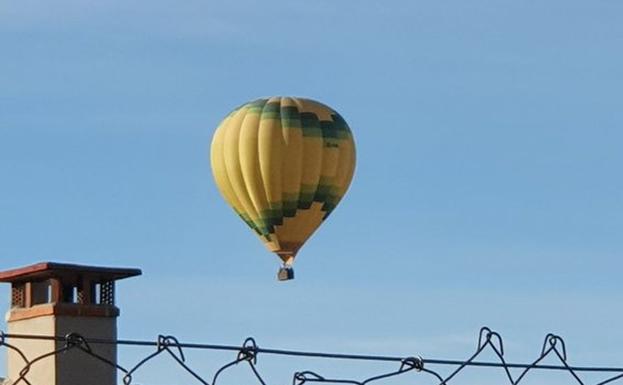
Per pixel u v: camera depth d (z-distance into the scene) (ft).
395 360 45.55
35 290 90.94
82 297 90.53
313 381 44.32
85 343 42.57
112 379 89.71
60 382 87.86
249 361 43.73
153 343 42.88
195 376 43.01
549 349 48.26
